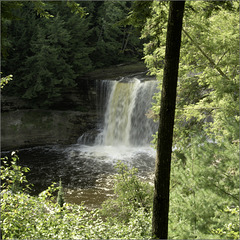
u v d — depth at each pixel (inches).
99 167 891.4
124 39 1566.2
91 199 692.1
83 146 1125.7
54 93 1152.2
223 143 278.2
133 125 1123.9
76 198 697.6
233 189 264.4
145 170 842.8
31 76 1133.7
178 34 285.1
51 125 1143.0
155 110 549.6
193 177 282.0
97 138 1155.3
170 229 296.5
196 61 532.1
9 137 1072.2
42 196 293.3
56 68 1162.0
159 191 298.7
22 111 1150.3
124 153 1022.4
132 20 321.7
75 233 276.7
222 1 343.3
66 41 1199.6
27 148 1091.9
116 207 505.7
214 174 269.6
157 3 342.6
